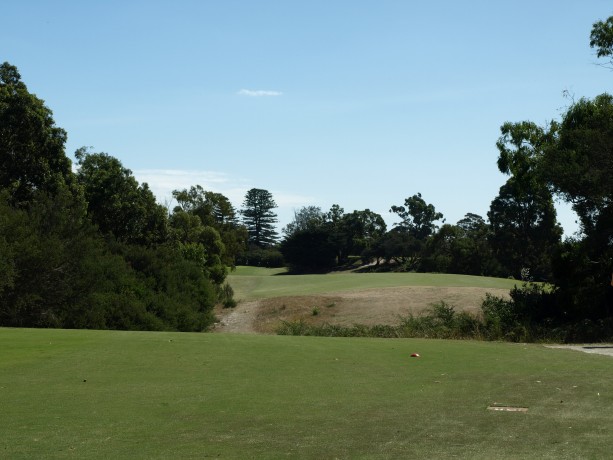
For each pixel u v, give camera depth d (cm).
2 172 4638
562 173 3247
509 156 3862
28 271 3472
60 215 3925
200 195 10219
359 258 13150
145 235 6359
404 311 4681
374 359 1528
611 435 799
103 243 4594
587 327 2573
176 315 4284
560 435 804
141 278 4478
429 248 10994
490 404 1007
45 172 4741
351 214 12925
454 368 1396
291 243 12550
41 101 4819
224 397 1061
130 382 1197
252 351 1630
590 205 3384
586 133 3216
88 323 3672
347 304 5178
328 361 1484
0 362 1410
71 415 925
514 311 3095
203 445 768
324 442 782
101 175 5975
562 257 3231
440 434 819
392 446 762
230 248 10294
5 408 970
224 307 5653
